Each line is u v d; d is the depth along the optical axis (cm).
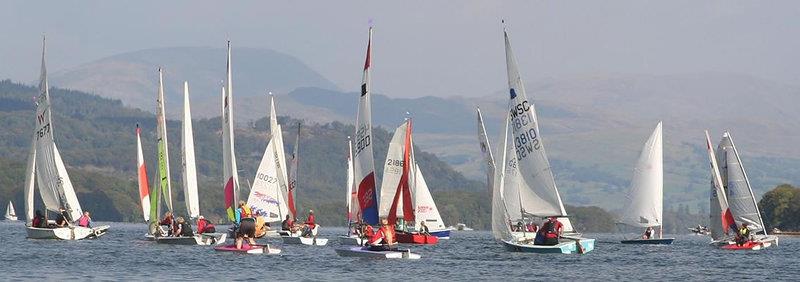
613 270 19688
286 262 19562
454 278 17175
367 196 19962
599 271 19325
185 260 19688
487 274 18050
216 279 16250
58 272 17012
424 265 19475
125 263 18900
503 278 17400
